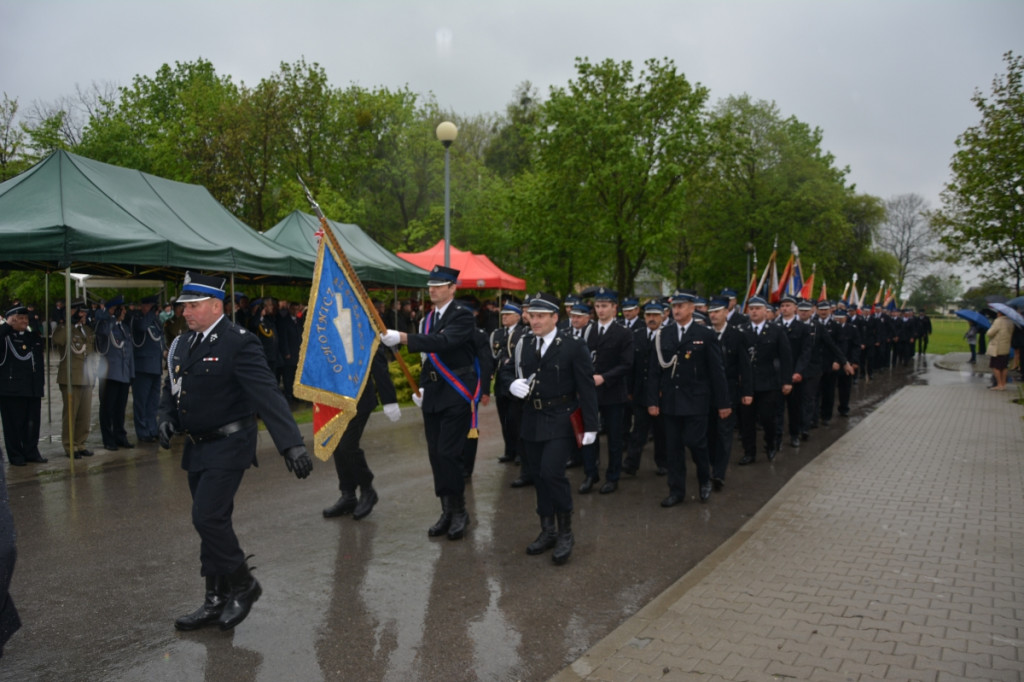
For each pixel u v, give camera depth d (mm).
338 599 4652
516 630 4223
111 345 9180
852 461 8320
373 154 33812
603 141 24188
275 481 7656
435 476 5926
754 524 5969
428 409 5863
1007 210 18531
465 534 6020
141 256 8883
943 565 4918
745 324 9180
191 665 3779
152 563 5230
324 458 5238
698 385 6934
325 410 5285
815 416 11727
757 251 36906
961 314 23609
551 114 25141
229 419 4180
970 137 18938
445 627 4254
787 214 36188
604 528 6246
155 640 4066
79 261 8477
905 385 17734
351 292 5473
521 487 7648
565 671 3559
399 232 34469
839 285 41469
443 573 5121
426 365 5918
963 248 20078
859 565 4934
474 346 6074
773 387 8984
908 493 6863
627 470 8406
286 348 13789
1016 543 5367
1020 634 3844
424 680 3639
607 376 7328
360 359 5434
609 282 31828
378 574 5090
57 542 5664
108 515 6375
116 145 29688
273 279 15977
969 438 9766
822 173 37031
